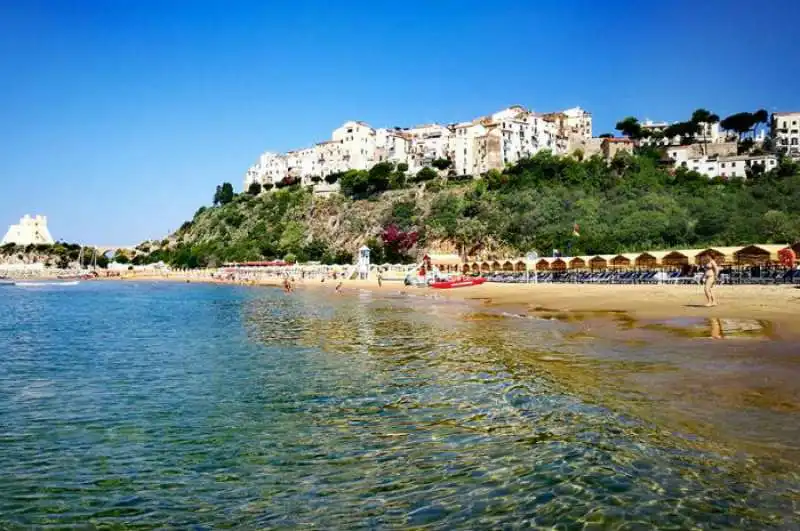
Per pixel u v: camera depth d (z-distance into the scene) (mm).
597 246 96500
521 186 131750
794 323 25797
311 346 27969
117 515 9750
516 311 40875
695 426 12039
